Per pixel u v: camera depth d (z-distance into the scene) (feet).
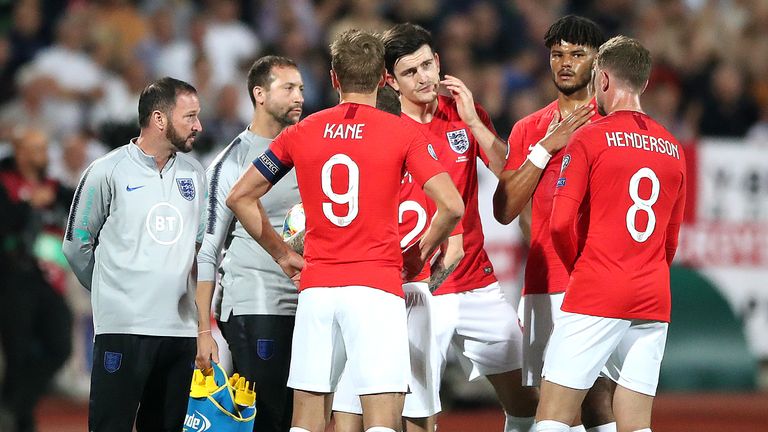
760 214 148.15
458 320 79.56
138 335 70.69
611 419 75.82
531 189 74.18
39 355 109.60
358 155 64.59
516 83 168.66
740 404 137.49
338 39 66.74
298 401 66.49
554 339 68.95
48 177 113.19
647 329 69.31
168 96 71.05
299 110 78.23
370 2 169.99
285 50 160.04
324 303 65.05
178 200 71.97
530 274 77.87
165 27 162.81
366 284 64.49
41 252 125.39
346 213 64.54
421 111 78.48
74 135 143.02
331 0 172.86
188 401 73.31
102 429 71.31
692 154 147.02
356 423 71.00
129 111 153.38
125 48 162.09
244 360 77.66
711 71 173.37
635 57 69.97
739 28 183.93
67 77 156.25
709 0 185.26
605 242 68.03
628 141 68.08
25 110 151.43
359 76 65.92
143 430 74.18
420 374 73.41
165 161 72.38
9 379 108.27
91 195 71.00
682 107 171.22
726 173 147.74
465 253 79.46
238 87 152.56
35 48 162.91
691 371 145.48
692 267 147.23
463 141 79.15
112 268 70.85
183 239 71.97
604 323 67.77
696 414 130.21
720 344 146.72
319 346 65.36
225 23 166.91
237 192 66.90
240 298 77.77
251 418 75.66
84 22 161.68
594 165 67.97
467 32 171.53
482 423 123.34
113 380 70.85
